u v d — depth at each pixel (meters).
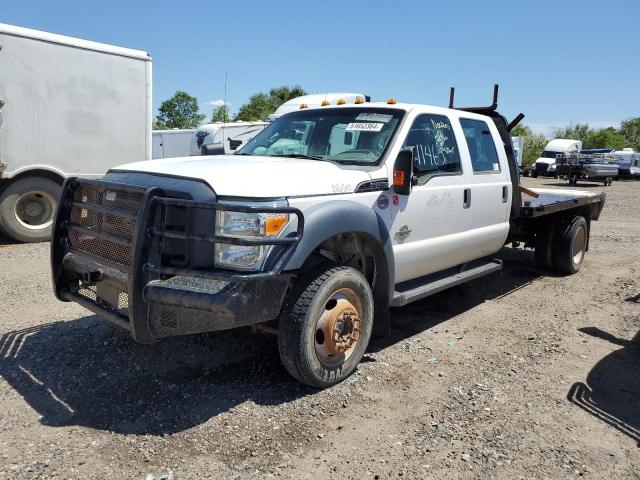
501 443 3.35
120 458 3.04
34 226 9.59
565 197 8.02
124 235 3.56
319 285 3.76
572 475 3.06
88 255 3.85
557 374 4.41
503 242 6.52
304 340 3.71
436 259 5.18
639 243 10.92
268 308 3.56
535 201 7.46
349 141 4.87
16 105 8.98
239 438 3.29
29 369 4.10
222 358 4.41
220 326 3.43
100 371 4.10
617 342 5.19
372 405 3.78
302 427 3.45
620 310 6.23
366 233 4.09
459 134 5.51
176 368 4.20
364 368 4.39
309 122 5.29
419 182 4.86
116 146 10.26
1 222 9.21
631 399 4.03
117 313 3.63
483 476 3.02
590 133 78.31
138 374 4.07
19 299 5.83
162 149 23.33
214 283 3.35
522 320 5.81
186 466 3.00
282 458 3.11
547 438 3.43
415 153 4.87
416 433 3.43
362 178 4.26
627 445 3.40
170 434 3.30
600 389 4.17
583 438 3.46
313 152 4.97
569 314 6.05
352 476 2.97
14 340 4.64
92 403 3.63
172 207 3.45
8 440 3.18
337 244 4.40
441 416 3.65
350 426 3.49
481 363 4.59
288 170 3.92
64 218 4.11
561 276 7.93
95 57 9.81
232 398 3.78
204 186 3.48
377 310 4.54
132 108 10.40
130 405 3.62
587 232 8.30
